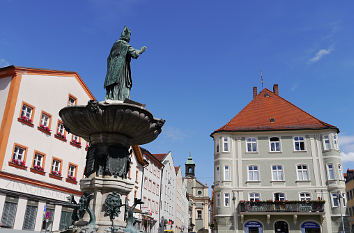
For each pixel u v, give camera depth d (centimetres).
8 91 1980
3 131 1867
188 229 7556
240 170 3247
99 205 866
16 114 1967
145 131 930
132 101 890
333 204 2975
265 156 3262
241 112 3703
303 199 3070
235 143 3366
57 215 2227
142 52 1079
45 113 2228
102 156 916
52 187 2205
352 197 4509
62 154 2373
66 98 2461
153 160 4081
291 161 3209
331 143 3164
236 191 3170
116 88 1038
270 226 2961
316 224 2916
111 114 848
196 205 8281
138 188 3375
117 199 859
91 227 800
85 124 898
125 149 951
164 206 4534
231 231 3028
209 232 8000
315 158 3175
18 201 1892
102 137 925
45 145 2202
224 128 3472
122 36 1114
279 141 3303
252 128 3397
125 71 1074
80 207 858
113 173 905
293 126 3328
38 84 2181
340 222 2902
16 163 1916
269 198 3116
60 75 2403
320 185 3072
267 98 3841
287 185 3131
